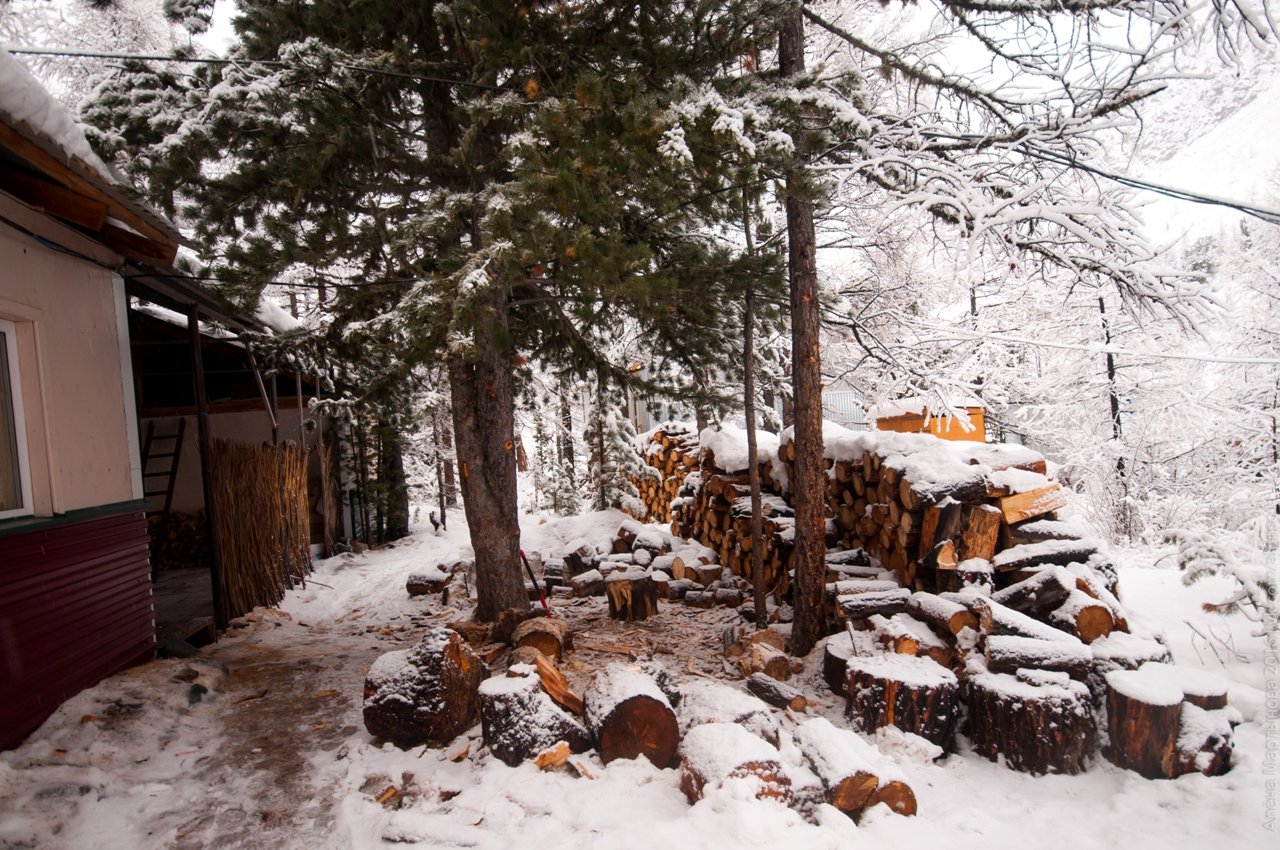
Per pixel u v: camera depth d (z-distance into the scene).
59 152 3.70
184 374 10.91
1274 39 4.01
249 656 5.80
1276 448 11.57
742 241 8.63
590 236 4.59
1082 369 12.27
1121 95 4.47
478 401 6.09
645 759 3.52
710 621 6.62
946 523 5.06
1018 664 3.90
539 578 8.55
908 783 3.16
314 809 3.22
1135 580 6.42
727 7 4.80
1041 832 3.03
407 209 5.55
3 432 3.97
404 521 14.73
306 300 12.61
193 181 5.05
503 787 3.27
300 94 4.59
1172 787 3.32
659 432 13.42
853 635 4.64
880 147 5.15
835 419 15.60
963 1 5.24
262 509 7.96
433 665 3.89
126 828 3.04
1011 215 4.65
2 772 3.22
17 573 3.75
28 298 4.07
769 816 2.79
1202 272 4.97
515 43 4.77
